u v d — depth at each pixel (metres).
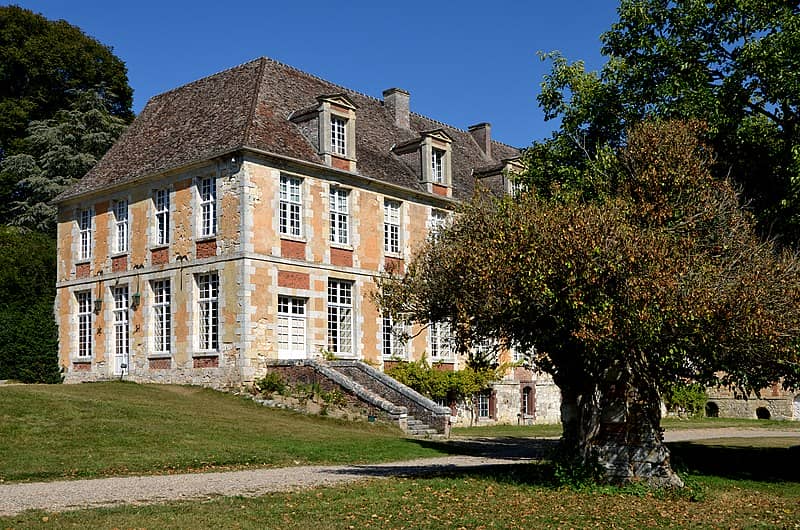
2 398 21.28
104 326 31.92
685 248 13.65
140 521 10.64
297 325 28.77
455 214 16.38
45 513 11.12
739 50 19.50
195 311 28.64
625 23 21.39
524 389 37.50
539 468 16.34
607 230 13.13
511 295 13.52
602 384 14.84
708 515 12.35
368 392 25.92
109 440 18.55
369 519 11.31
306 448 19.67
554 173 21.09
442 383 32.19
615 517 11.97
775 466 18.95
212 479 15.27
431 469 17.30
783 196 18.36
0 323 33.31
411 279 16.09
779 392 44.59
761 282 13.45
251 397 26.59
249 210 27.39
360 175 30.86
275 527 10.58
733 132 19.12
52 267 38.28
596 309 13.00
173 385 28.28
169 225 29.89
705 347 13.53
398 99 37.34
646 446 14.52
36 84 47.81
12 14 46.91
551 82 22.78
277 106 30.64
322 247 29.55
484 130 42.31
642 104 20.78
